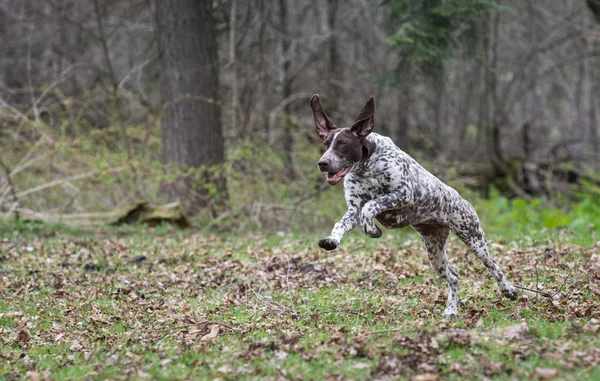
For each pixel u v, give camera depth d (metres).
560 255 10.56
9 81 24.42
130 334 7.45
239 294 9.14
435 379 5.45
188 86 16.50
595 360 5.66
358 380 5.60
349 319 7.46
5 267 11.16
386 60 23.14
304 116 22.52
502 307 7.79
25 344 7.35
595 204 19.81
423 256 10.98
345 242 12.69
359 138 6.59
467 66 27.61
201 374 5.91
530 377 5.43
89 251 12.15
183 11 16.44
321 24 24.53
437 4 16.17
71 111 17.31
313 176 16.92
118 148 17.02
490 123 27.06
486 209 17.00
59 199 16.33
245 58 21.31
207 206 15.77
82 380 5.99
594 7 18.19
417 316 7.46
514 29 30.69
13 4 25.67
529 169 22.08
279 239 13.66
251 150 16.84
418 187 6.91
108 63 17.03
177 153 16.50
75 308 8.83
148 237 13.94
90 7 25.80
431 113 28.16
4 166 14.84
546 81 34.75
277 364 6.01
